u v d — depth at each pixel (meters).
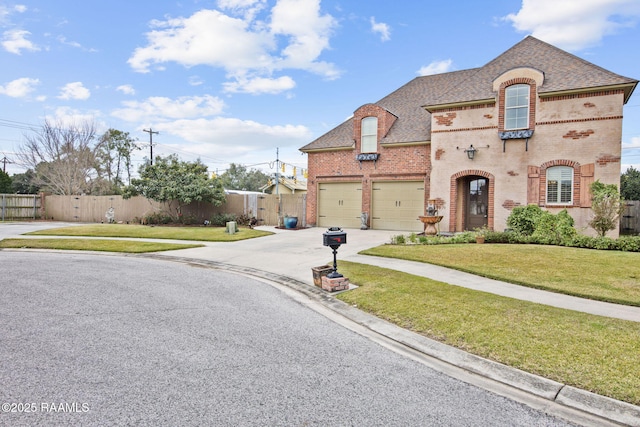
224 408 2.94
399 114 18.64
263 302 6.28
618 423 2.86
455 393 3.30
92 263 10.11
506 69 14.82
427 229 14.26
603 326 4.75
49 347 4.16
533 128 13.52
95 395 3.11
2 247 13.10
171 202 22.67
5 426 2.62
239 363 3.82
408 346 4.42
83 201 25.92
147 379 3.41
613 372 3.53
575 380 3.42
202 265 9.98
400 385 3.43
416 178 16.56
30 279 7.88
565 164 13.05
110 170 41.78
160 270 9.13
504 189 14.06
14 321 5.07
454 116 14.98
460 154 14.87
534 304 5.80
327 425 2.73
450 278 7.66
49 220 26.70
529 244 11.52
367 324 5.20
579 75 13.03
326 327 5.07
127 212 24.38
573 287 6.78
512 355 3.97
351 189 18.33
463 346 4.27
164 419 2.76
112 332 4.67
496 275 7.72
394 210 17.22
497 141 14.16
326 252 11.24
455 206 15.05
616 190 11.77
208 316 5.41
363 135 17.88
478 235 12.18
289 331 4.87
